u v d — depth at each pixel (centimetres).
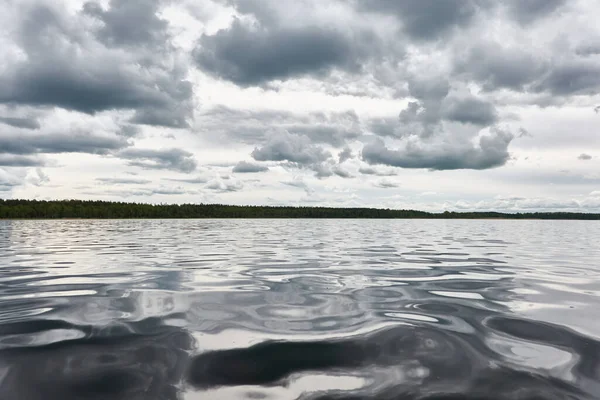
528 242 1866
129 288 608
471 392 249
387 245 1578
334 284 650
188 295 553
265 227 3788
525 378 271
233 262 964
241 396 244
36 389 253
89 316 437
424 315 444
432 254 1203
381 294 566
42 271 805
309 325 401
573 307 486
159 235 2311
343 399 241
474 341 351
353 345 340
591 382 264
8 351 322
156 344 341
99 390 252
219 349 329
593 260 1055
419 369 288
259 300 521
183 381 266
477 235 2522
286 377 274
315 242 1739
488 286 637
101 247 1448
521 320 423
